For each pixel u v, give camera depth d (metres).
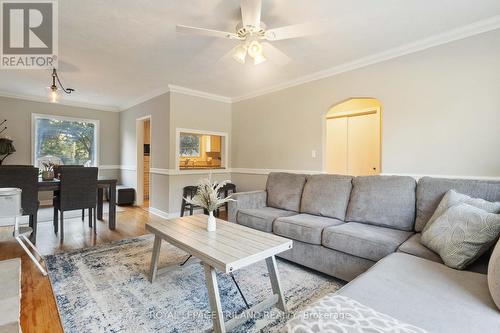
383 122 3.04
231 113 5.30
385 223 2.40
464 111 2.48
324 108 3.63
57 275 2.29
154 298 1.96
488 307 1.11
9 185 2.84
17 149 5.20
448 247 1.57
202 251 1.64
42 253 2.83
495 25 2.30
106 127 6.33
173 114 4.49
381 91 3.05
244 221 3.05
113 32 2.55
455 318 1.03
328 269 2.29
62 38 2.68
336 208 2.75
